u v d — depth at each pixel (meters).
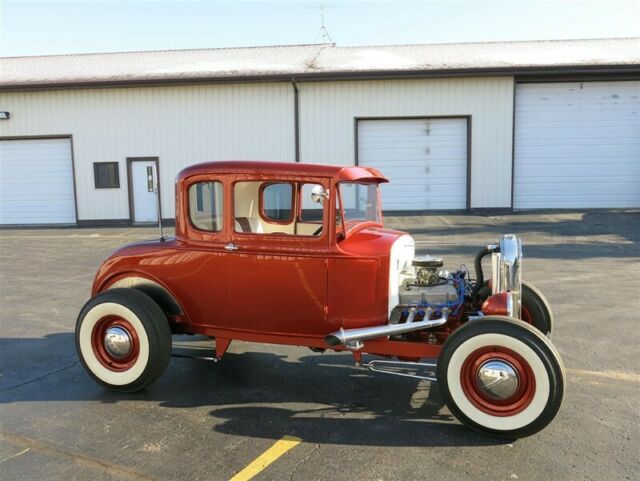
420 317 4.09
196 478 3.07
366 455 3.32
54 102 18.19
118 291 4.29
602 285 7.85
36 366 4.98
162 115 17.83
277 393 4.34
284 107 17.33
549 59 17.12
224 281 4.22
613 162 17.19
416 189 17.45
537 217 15.75
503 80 16.61
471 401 3.54
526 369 3.41
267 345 5.60
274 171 4.04
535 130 17.22
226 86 17.45
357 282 3.94
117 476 3.09
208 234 4.23
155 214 18.27
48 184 18.75
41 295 8.00
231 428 3.71
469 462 3.22
